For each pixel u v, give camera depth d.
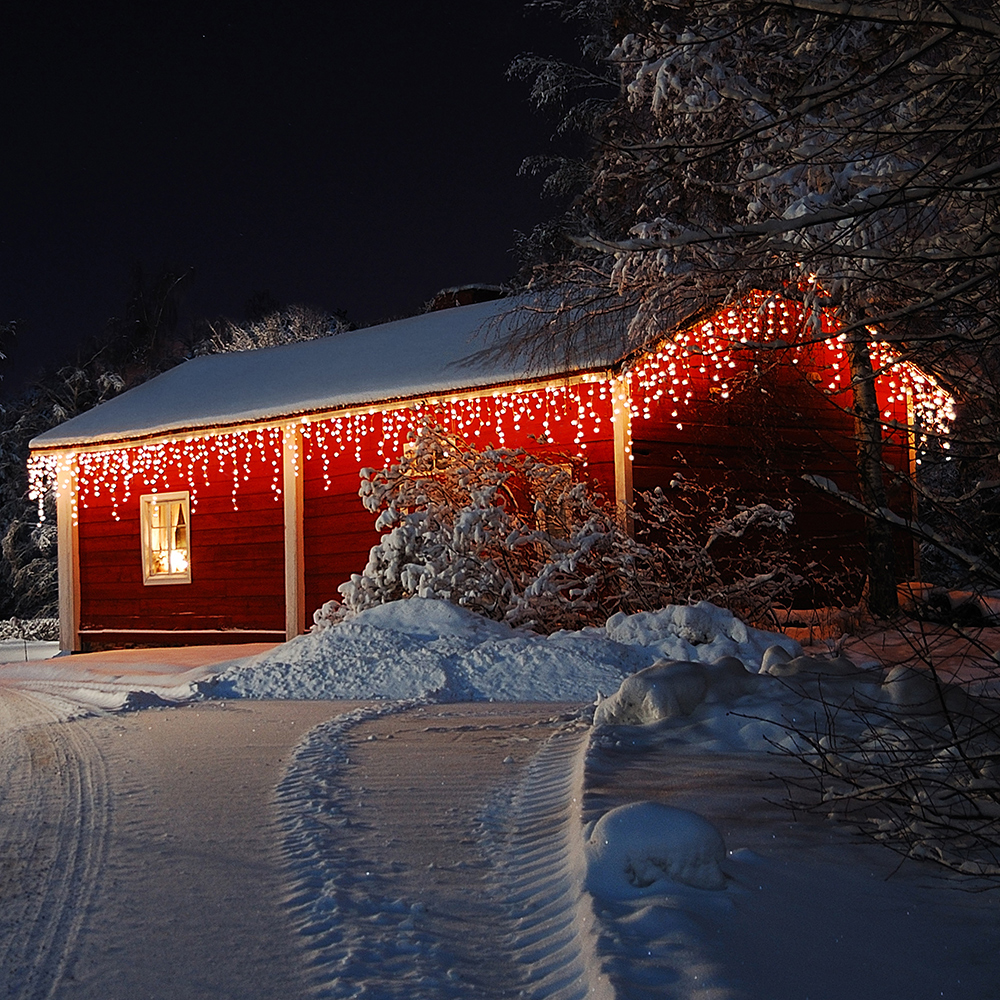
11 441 43.09
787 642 13.70
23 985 4.25
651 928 4.30
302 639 15.30
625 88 10.92
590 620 16.39
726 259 9.04
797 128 6.29
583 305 14.24
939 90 5.79
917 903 4.83
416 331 24.98
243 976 4.23
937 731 7.11
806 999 3.78
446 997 3.97
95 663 20.31
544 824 6.18
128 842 6.28
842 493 5.45
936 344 5.64
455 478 17.47
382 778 7.66
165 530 24.67
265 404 22.50
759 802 6.34
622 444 17.70
